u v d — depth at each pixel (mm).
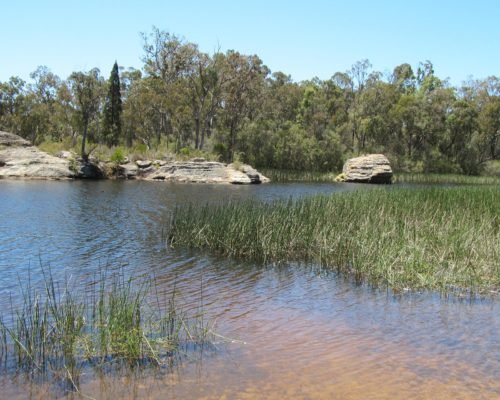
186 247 15477
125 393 6164
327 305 9930
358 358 7305
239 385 6418
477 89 80812
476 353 7500
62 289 10516
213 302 10039
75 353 7219
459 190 22422
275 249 14234
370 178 55969
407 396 6203
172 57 59031
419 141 75312
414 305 9906
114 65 59125
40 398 6020
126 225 18891
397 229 14570
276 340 7977
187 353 7387
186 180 45219
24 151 43062
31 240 15617
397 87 80500
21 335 7469
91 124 57531
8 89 65938
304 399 6098
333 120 75875
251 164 62219
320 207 17234
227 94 59156
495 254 12516
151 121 65938
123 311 7852
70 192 30266
